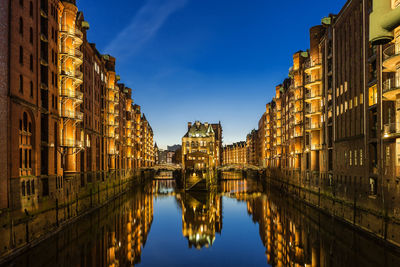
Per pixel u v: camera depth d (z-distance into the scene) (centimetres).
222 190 8344
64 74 3488
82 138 4259
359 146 3250
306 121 5691
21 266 2250
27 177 2566
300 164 5934
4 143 2244
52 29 3309
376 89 2941
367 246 2669
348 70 3653
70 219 3506
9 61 2336
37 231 2636
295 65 6162
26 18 2670
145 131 12800
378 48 2839
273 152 9669
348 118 3619
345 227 3372
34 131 2755
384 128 2639
